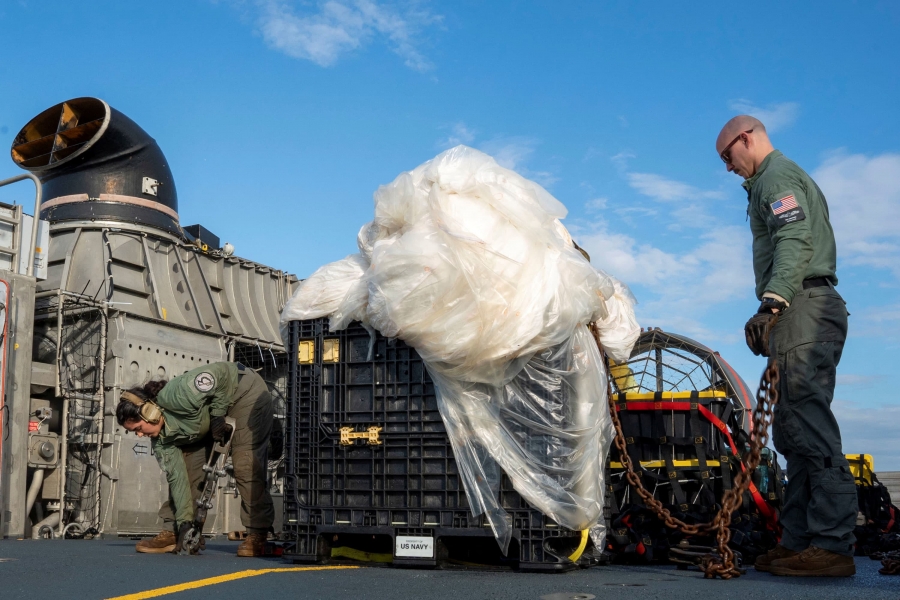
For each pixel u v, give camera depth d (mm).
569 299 3797
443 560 3979
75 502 8305
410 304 3717
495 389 3855
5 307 7504
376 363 4184
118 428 8430
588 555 4102
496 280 3713
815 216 3791
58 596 2805
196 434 5148
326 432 4254
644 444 5207
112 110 9844
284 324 4562
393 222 4020
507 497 3834
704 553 4070
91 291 8969
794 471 3764
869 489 6828
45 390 8250
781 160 3848
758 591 2865
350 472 4184
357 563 4262
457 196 3879
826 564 3510
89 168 9680
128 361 8695
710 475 4945
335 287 4336
